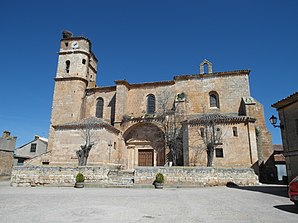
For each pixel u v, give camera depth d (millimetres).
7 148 40062
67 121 35156
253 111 28562
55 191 16797
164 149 31250
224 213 8719
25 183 21328
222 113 31797
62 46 39844
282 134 17859
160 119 31625
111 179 21672
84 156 25078
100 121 29984
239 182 20719
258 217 8055
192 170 20641
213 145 23656
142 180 20562
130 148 32812
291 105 17391
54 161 28375
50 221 7395
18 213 8633
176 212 8859
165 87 35156
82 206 10062
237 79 33094
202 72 35312
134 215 8273
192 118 28875
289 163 17062
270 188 18391
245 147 25078
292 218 7891
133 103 35438
